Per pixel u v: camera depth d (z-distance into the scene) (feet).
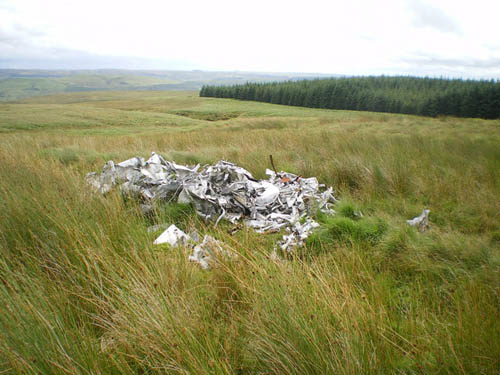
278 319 6.49
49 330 6.26
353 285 8.72
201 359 5.85
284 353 5.92
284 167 23.79
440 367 6.01
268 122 84.48
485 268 9.95
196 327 6.63
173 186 16.48
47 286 8.09
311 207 15.93
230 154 28.22
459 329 6.87
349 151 27.91
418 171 21.61
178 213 15.14
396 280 10.25
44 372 5.48
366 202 17.88
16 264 9.16
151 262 8.96
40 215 11.13
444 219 15.64
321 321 6.38
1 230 10.30
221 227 14.42
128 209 14.25
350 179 21.59
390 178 20.17
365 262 10.77
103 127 106.22
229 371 5.84
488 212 15.80
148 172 17.58
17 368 5.36
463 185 19.27
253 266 8.59
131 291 7.51
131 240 10.41
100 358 6.04
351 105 257.34
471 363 6.12
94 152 30.45
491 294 8.71
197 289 8.59
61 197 12.87
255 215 15.58
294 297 7.17
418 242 11.71
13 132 84.43
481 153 27.55
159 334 6.27
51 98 538.06
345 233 12.82
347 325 6.31
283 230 14.06
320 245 12.26
